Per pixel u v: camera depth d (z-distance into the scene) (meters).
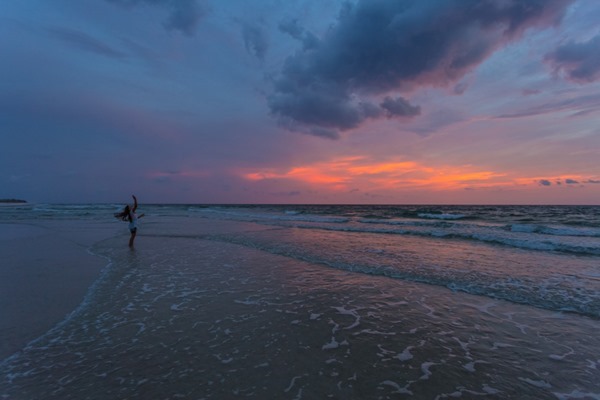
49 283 7.76
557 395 3.48
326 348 4.57
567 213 36.16
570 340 4.87
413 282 8.12
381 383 3.69
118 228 20.56
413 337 4.96
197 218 31.47
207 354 4.34
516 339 4.91
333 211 47.59
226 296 6.89
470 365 4.13
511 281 8.12
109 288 7.39
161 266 9.68
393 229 19.95
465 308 6.27
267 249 12.76
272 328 5.24
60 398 3.36
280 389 3.54
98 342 4.68
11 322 5.43
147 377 3.76
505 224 22.70
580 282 7.98
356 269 9.43
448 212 40.25
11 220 28.05
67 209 52.88
